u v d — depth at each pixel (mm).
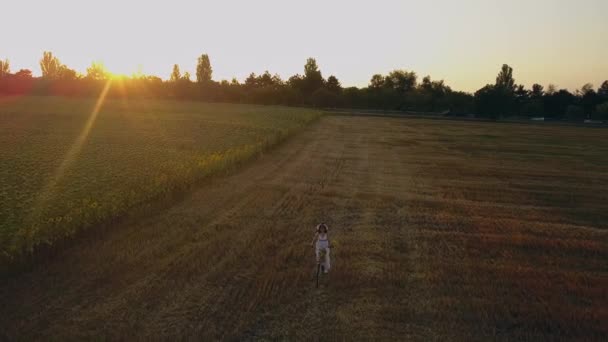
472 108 133125
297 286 14547
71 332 11352
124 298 13219
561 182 33812
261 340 11430
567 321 12648
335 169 36656
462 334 11961
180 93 159250
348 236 19844
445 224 21984
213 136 51719
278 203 24938
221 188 27953
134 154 36750
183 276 14891
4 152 35781
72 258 15914
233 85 173750
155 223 20375
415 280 15297
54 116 72750
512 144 59062
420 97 153250
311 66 175875
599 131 87250
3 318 11828
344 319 12555
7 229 17000
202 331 11625
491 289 14641
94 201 21047
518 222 22578
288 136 57031
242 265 16031
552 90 178250
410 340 11617
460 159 44281
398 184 31469
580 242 19562
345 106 154250
